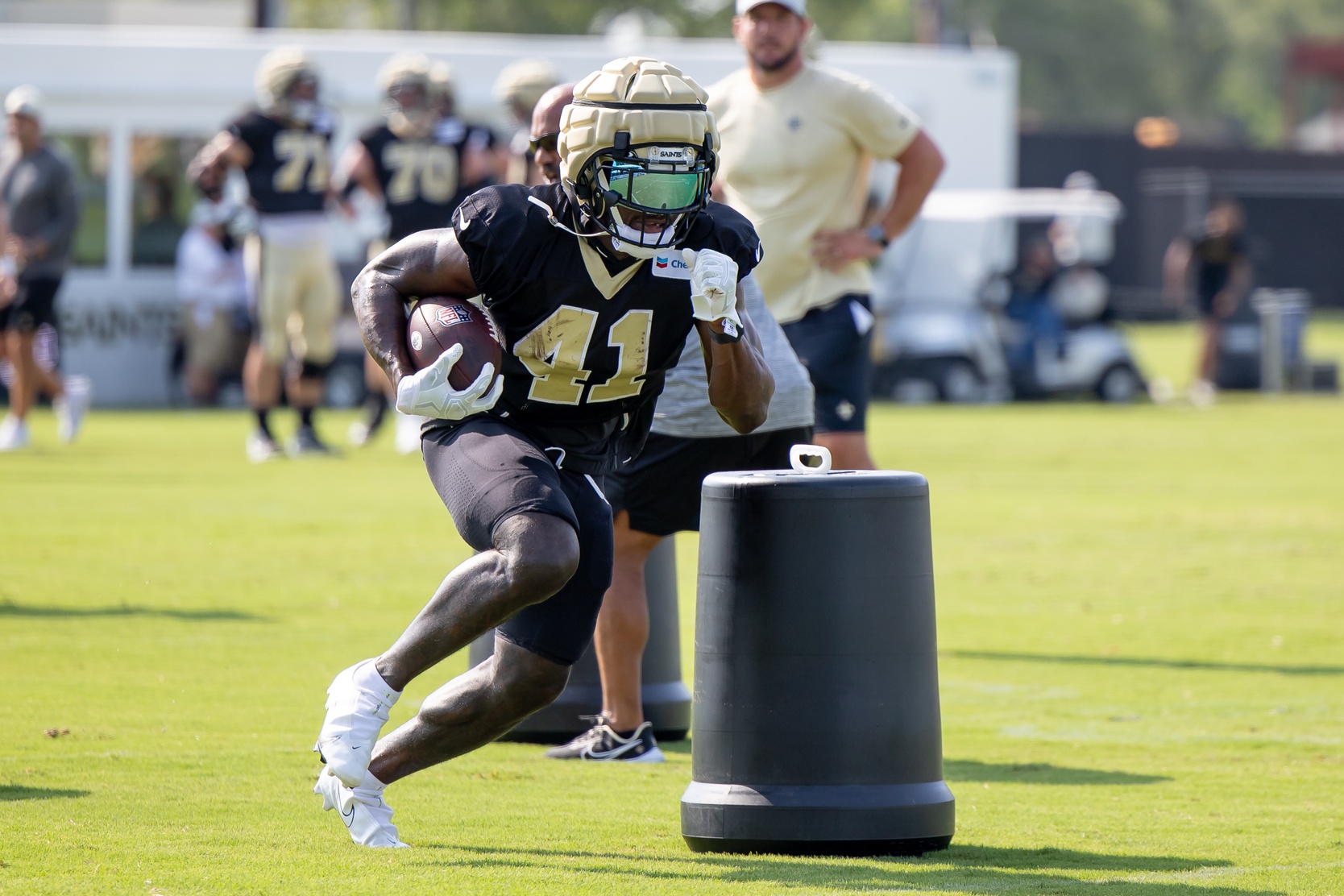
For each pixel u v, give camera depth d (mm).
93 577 29266
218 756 17844
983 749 19516
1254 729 20469
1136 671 23922
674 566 20359
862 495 14367
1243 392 83312
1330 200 138750
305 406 49750
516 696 14188
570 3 170750
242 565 31000
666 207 13281
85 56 65750
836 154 24219
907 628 14484
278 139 47281
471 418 14195
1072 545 36125
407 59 45156
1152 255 130625
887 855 14469
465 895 12883
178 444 52562
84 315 66438
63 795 16094
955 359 76062
